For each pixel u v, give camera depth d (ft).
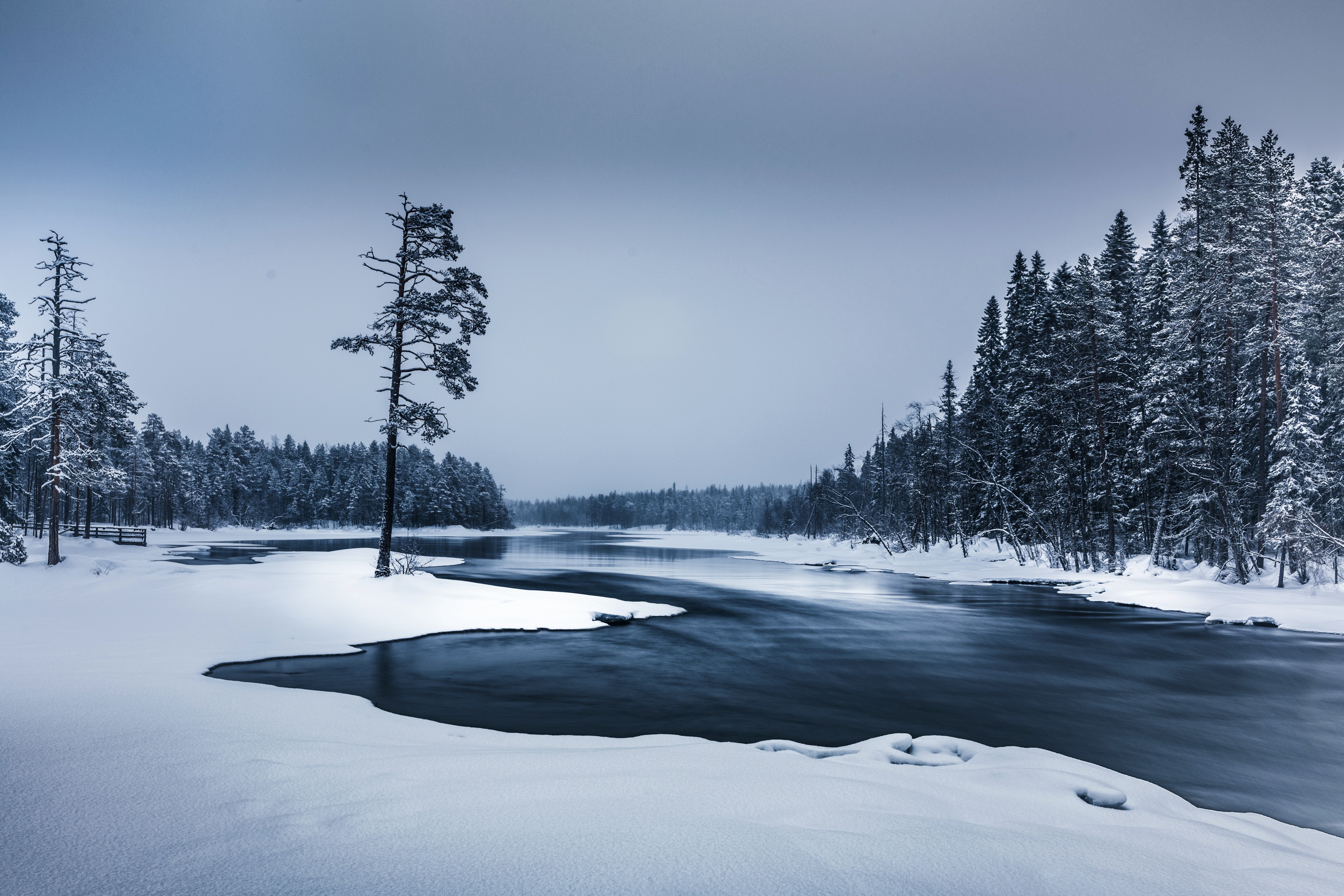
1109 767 31.94
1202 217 116.88
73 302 97.96
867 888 11.75
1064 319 136.98
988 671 53.72
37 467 177.88
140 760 18.93
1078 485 138.21
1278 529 97.60
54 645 47.44
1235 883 13.17
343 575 85.30
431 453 445.78
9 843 13.05
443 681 45.73
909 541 212.02
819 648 61.87
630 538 447.01
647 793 16.78
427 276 84.12
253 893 11.07
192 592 70.18
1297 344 101.71
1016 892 11.94
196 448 399.44
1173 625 80.84
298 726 25.61
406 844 13.20
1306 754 34.58
